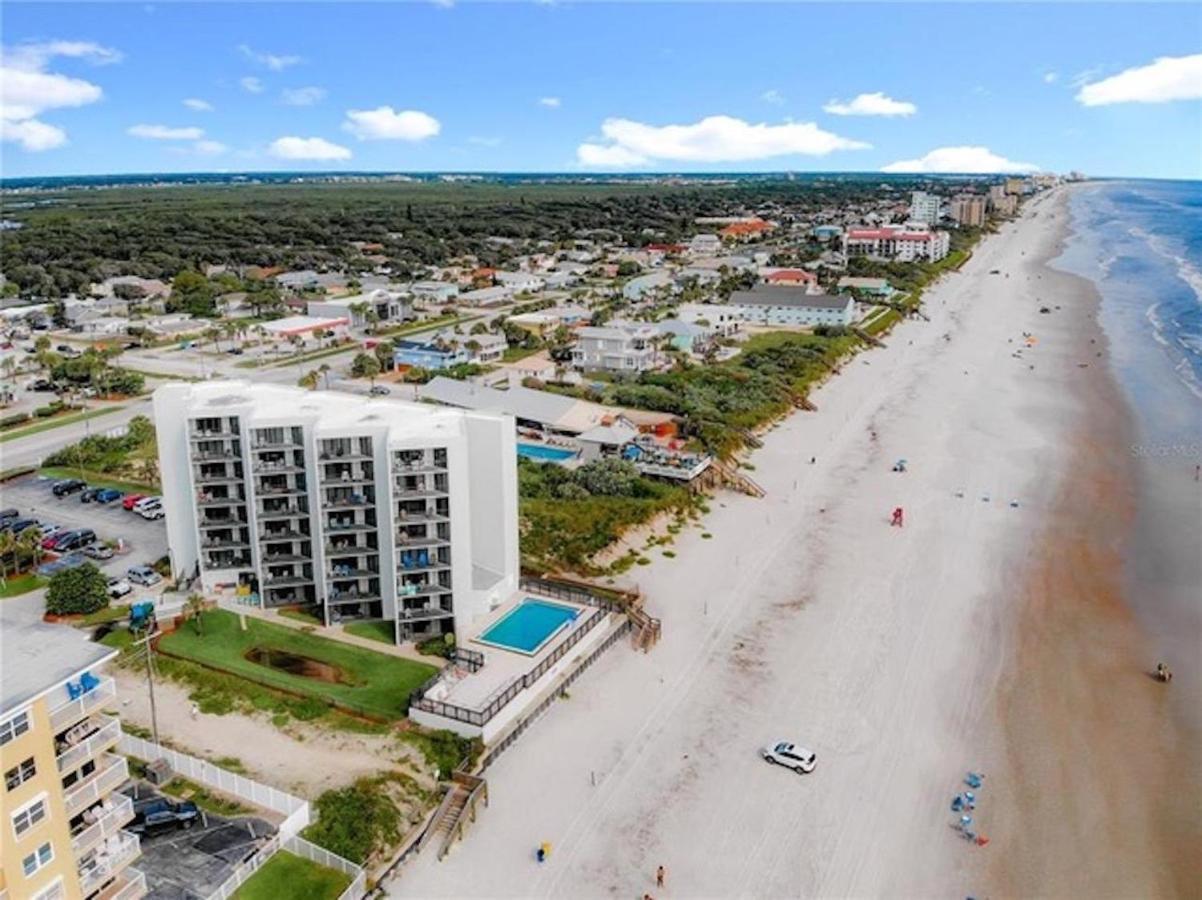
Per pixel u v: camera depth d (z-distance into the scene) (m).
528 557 88.75
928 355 191.88
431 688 65.25
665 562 91.94
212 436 79.31
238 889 47.81
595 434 120.12
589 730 64.56
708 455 116.12
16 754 36.38
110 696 40.78
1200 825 56.44
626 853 53.00
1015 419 143.38
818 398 157.75
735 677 71.56
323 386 158.25
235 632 75.44
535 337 193.12
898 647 76.12
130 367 175.50
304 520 78.50
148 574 84.38
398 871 51.09
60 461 120.38
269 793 53.81
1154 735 65.25
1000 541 97.88
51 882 38.41
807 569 90.75
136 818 51.28
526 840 53.88
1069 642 77.62
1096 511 106.38
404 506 72.94
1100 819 56.66
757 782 59.28
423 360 172.38
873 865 52.38
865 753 62.34
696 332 185.38
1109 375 171.25
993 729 65.31
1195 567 92.19
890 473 118.94
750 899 49.81
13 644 40.72
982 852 53.62
